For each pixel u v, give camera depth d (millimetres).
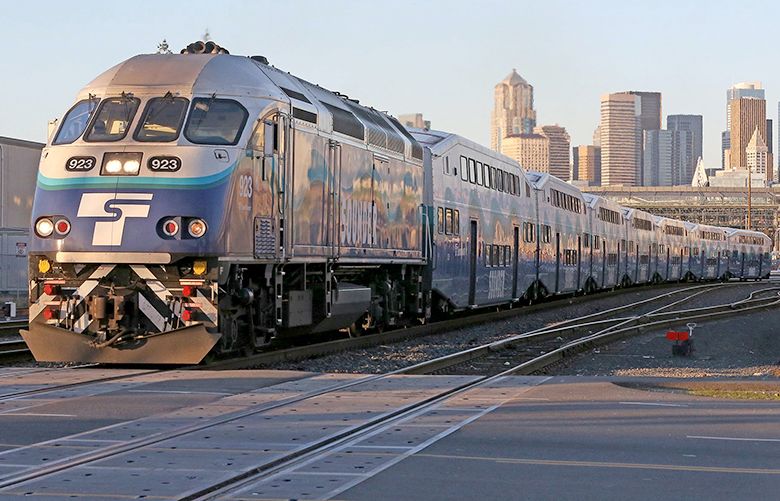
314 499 11266
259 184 25453
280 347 32438
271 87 26547
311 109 28750
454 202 44719
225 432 15344
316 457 13594
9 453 13711
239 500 11234
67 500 11141
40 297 24438
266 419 16531
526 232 58812
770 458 13633
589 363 32594
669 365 32906
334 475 12492
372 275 35969
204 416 16812
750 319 55281
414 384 21156
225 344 24750
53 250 23906
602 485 12000
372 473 12594
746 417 17000
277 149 26438
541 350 35594
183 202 23609
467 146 47344
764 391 21109
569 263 70625
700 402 18766
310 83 31234
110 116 24734
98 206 23781
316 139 29031
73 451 13859
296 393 19609
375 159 34312
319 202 29328
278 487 11844
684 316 56281
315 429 15617
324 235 29781
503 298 53875
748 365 32969
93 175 24000
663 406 18172
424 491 11672
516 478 12359
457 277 45188
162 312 23922
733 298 82125
